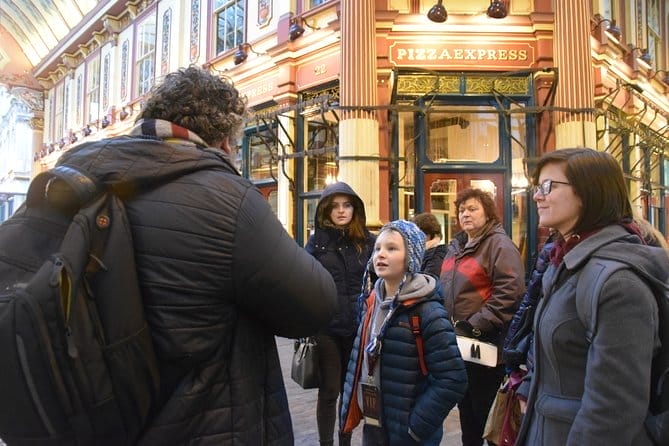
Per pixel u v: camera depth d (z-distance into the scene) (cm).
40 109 2192
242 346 121
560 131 702
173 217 109
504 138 725
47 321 92
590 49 709
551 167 153
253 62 971
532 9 734
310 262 128
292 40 885
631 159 980
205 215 111
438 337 196
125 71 1495
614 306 125
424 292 201
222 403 116
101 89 1634
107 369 99
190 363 110
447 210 725
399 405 199
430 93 714
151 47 1355
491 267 282
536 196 156
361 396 213
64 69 1967
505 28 730
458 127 733
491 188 726
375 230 682
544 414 142
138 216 108
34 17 1964
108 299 100
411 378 199
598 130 798
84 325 96
